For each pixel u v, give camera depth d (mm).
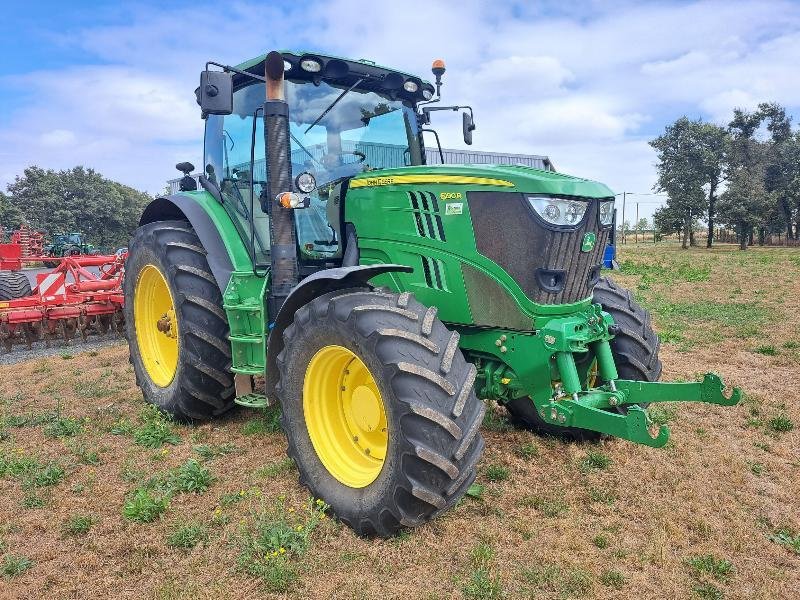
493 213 3568
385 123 4938
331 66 4504
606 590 2760
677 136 42156
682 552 3088
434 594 2705
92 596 2770
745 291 13352
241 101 4828
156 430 4746
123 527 3369
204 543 3172
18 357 8078
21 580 2904
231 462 4270
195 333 4641
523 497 3631
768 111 45250
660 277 16891
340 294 3457
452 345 3145
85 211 60062
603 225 3650
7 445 4668
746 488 3795
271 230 4105
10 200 58500
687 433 4727
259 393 4602
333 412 3635
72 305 8664
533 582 2809
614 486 3795
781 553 3092
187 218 5109
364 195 4164
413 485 2930
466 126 5188
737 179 40594
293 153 4418
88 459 4324
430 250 3832
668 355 7375
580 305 3645
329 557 3020
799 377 6340
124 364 7406
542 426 4621
